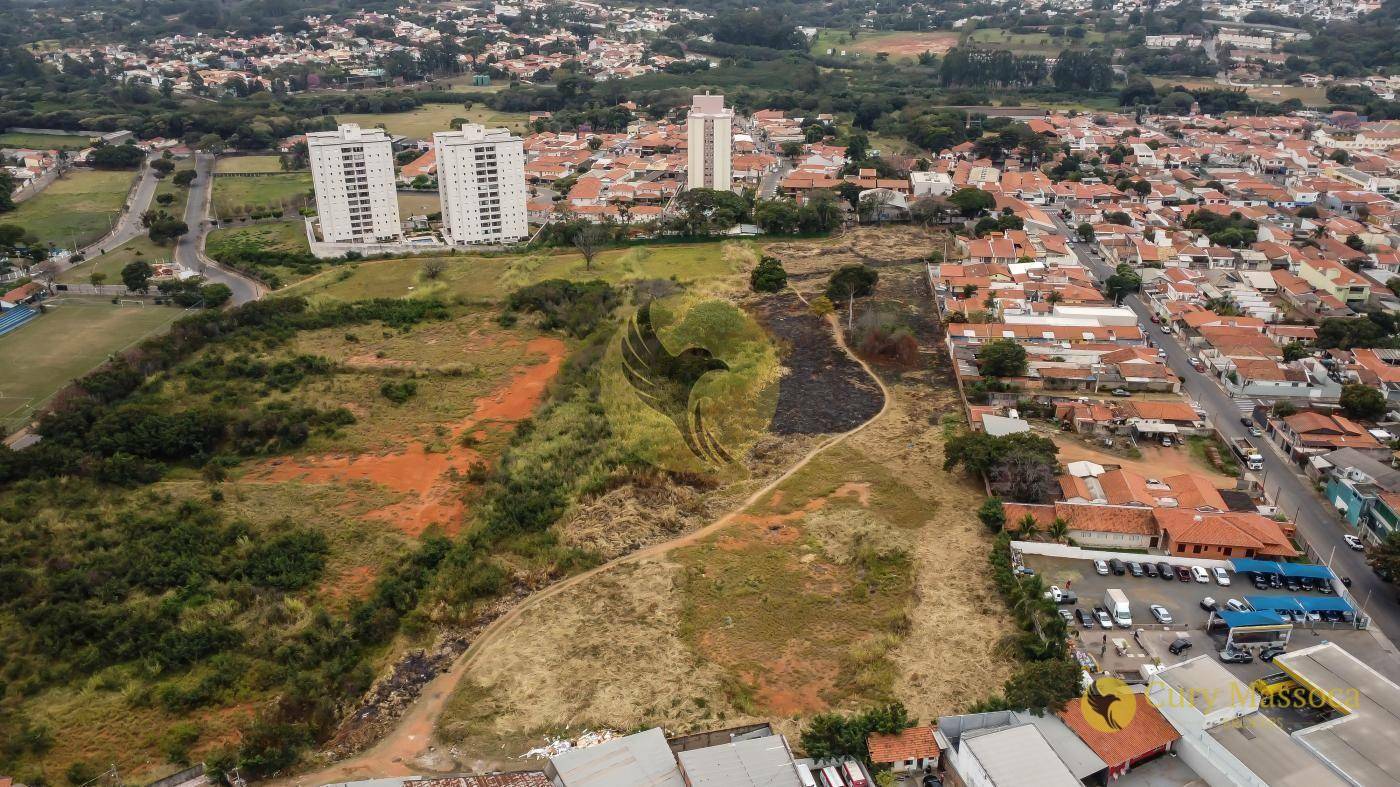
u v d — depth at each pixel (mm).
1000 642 83188
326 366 145625
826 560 98500
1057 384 137500
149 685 80438
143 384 137250
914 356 150875
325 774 71688
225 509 106562
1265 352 142375
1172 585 91625
